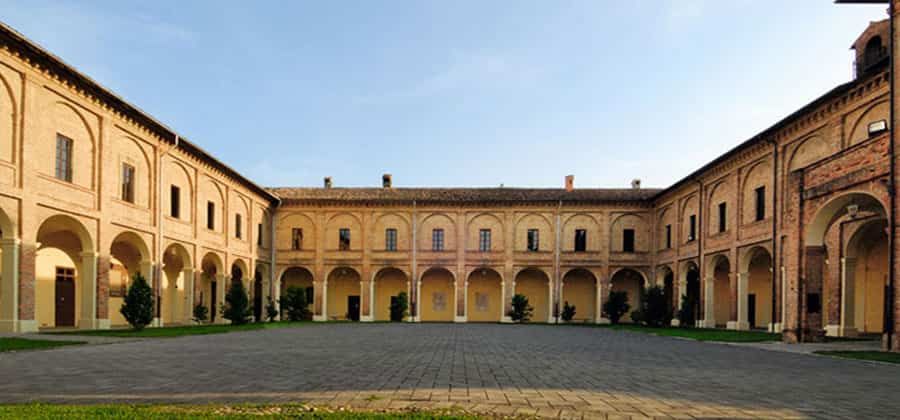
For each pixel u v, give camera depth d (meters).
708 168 31.62
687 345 17.59
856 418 6.46
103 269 22.73
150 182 26.44
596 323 40.31
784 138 24.86
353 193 43.31
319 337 20.33
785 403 7.30
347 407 6.58
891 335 14.88
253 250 38.19
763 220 26.48
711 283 32.50
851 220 21.28
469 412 6.35
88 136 22.11
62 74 20.27
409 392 7.73
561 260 41.44
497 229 42.06
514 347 16.12
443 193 43.22
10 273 18.20
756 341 19.27
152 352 13.55
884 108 19.17
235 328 26.42
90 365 10.73
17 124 18.44
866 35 24.41
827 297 24.05
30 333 18.53
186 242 29.53
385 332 24.42
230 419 5.65
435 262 41.81
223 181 33.84
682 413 6.55
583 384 8.69
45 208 19.66
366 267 41.69
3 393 7.52
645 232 41.44
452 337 20.88
